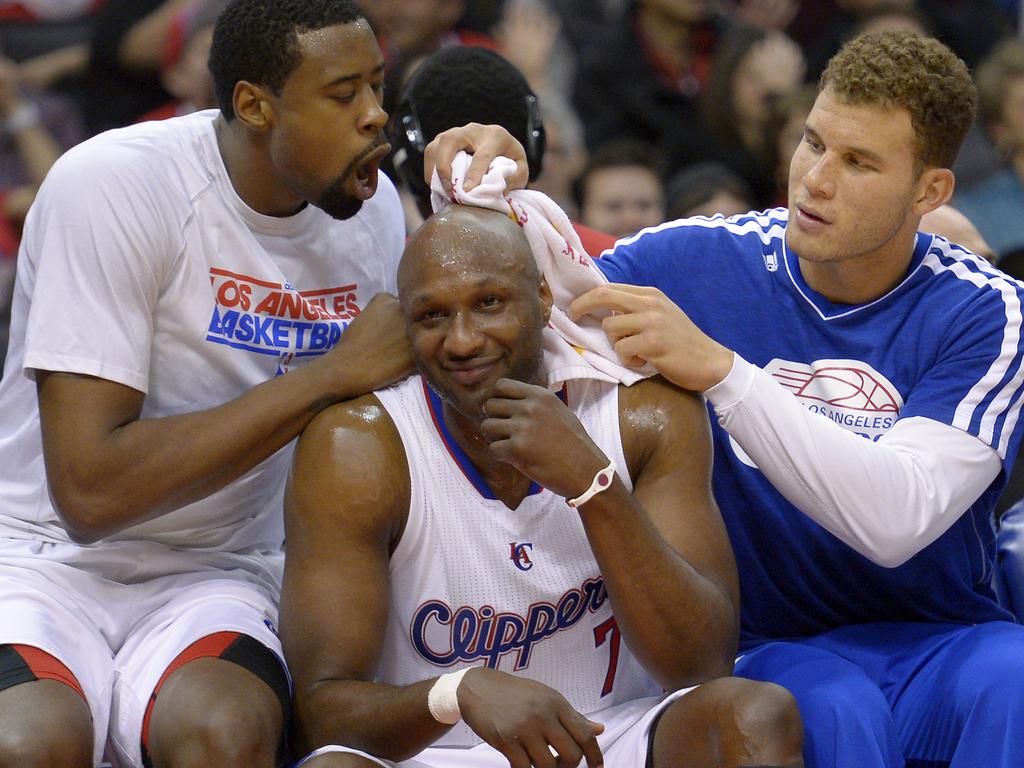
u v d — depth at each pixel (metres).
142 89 17.30
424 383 8.12
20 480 9.04
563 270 8.31
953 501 8.53
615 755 7.81
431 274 7.53
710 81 18.47
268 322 8.83
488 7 19.41
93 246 8.23
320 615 7.57
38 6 17.80
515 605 7.95
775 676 8.48
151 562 8.88
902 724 8.59
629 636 7.60
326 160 8.26
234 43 8.25
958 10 21.48
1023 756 7.91
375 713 7.25
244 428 7.97
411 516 7.84
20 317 8.92
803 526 9.14
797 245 8.83
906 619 9.41
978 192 18.05
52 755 7.30
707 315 9.46
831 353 9.25
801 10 21.45
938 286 9.16
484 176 8.11
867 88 8.48
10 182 16.72
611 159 16.16
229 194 8.64
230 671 7.88
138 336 8.32
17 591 8.34
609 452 8.09
